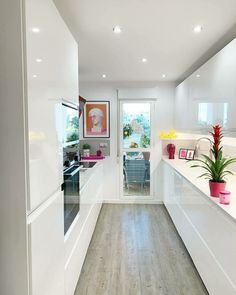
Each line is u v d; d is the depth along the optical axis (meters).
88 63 3.47
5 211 1.17
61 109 1.71
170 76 4.37
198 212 2.50
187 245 2.99
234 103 2.16
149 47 2.80
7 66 1.12
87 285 2.40
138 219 4.19
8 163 1.15
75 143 2.21
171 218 4.11
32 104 1.18
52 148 1.50
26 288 1.18
